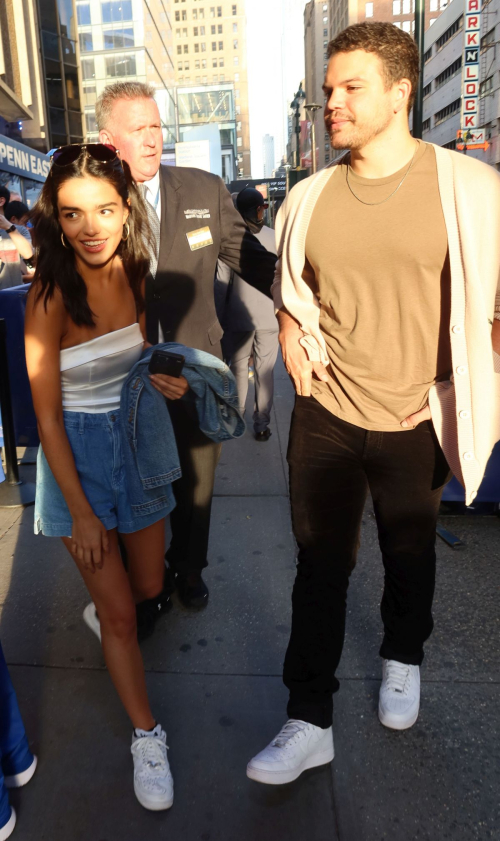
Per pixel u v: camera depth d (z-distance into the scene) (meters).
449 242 1.50
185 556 2.55
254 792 1.76
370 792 1.75
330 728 1.84
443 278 1.59
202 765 1.85
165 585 2.58
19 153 8.71
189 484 2.47
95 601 1.70
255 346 4.61
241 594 2.74
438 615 2.54
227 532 3.31
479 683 2.16
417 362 1.66
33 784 1.80
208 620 2.55
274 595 2.72
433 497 1.78
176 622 2.54
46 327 1.55
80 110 35.84
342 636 1.85
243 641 2.42
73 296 1.55
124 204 1.67
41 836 1.64
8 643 2.44
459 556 3.00
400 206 1.54
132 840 1.62
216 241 2.41
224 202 2.42
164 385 1.76
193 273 2.37
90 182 1.47
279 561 3.01
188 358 1.86
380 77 1.45
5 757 1.74
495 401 1.61
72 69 34.81
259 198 4.26
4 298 4.06
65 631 2.51
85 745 1.93
